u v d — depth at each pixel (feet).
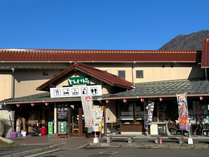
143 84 68.80
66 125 57.16
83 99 45.21
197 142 40.83
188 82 62.23
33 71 72.84
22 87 69.92
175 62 72.38
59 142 46.47
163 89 55.06
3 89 67.31
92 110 44.65
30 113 66.80
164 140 44.68
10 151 35.86
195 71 73.92
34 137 58.70
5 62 70.03
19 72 70.08
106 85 56.90
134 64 73.61
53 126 59.31
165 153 32.37
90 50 77.61
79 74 58.65
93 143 42.68
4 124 61.26
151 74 73.87
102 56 74.33
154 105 55.57
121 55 75.46
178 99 41.32
